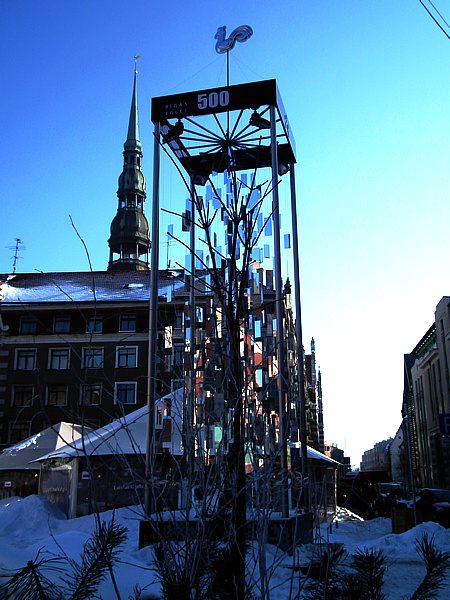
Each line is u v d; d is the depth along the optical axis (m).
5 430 38.81
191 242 12.67
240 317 4.66
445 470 50.81
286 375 10.89
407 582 7.92
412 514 15.52
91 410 32.97
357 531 16.31
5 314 40.69
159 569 3.45
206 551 3.40
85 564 3.17
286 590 6.69
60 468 18.77
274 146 12.23
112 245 90.00
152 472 3.53
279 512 10.12
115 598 4.22
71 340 39.84
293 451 11.78
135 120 95.56
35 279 46.91
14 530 16.53
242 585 3.38
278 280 11.60
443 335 49.94
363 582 3.15
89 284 45.16
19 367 39.97
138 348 38.84
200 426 3.87
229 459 4.19
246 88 12.19
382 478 32.06
